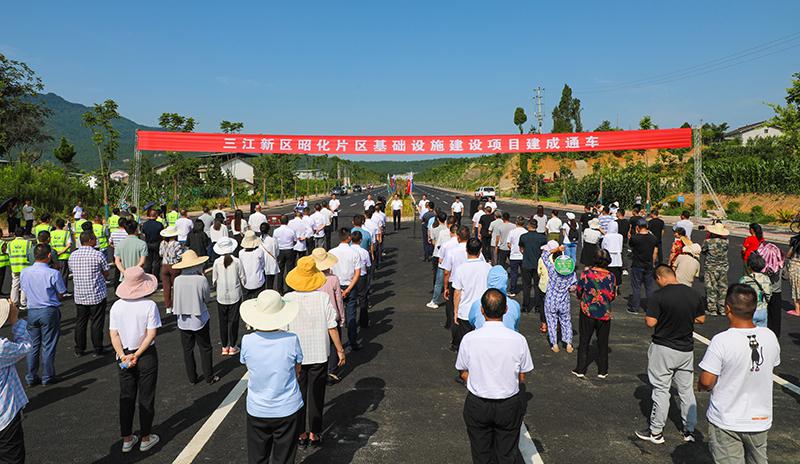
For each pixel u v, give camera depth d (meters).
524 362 3.66
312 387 4.70
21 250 9.85
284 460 3.69
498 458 3.76
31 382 6.30
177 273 9.52
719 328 8.56
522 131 90.19
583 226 15.35
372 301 10.72
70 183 35.81
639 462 4.45
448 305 8.35
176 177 46.75
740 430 3.36
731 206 29.77
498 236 11.71
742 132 77.44
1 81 40.62
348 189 100.12
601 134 20.86
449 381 6.33
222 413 5.47
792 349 7.48
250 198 57.38
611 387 6.17
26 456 4.59
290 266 11.52
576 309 10.30
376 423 5.21
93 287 7.25
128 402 4.60
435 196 69.19
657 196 38.78
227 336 7.43
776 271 7.52
